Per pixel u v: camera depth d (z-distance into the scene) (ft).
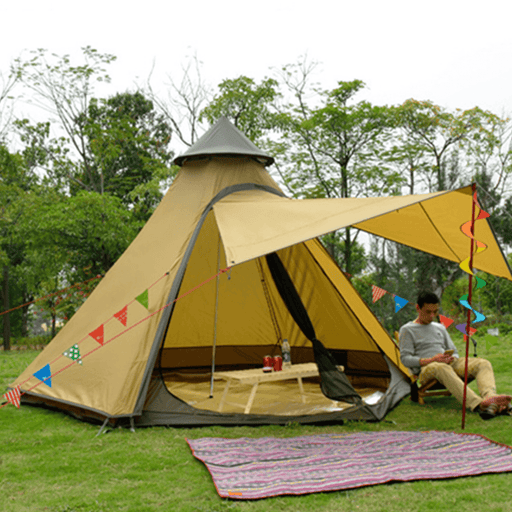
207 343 25.50
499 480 10.32
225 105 61.00
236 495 9.57
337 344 22.35
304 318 17.48
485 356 28.68
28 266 66.59
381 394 18.90
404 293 47.44
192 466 11.55
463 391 15.48
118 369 15.57
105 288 18.93
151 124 92.58
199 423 15.30
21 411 17.71
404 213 17.17
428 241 18.90
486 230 16.79
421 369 17.67
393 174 58.70
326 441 13.23
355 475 10.59
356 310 20.36
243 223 15.25
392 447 12.63
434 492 9.78
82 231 60.39
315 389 21.38
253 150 20.27
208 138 20.22
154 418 15.31
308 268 21.24
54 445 13.41
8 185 63.82
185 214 18.56
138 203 72.79
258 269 24.29
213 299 24.67
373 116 57.77
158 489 10.19
